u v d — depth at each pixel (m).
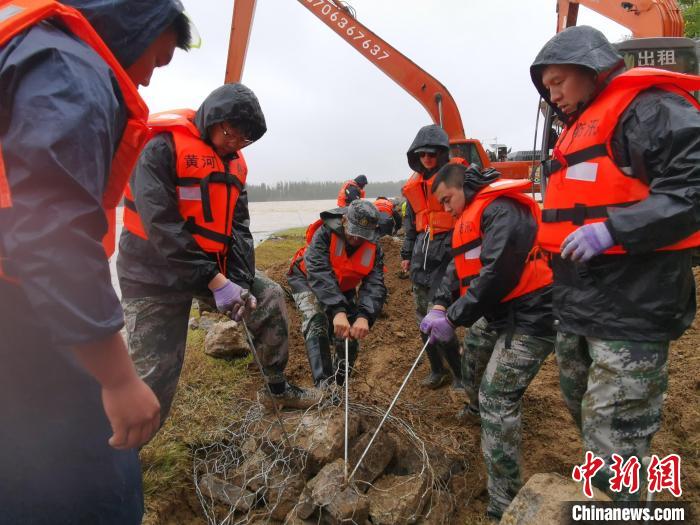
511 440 2.90
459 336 5.75
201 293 2.89
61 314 1.12
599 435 2.21
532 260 2.96
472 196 3.14
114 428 1.34
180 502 3.08
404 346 5.59
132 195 2.85
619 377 2.15
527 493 2.28
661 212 1.93
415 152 4.66
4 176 1.13
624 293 2.14
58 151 1.13
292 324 5.97
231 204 3.06
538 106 3.49
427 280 4.67
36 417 1.39
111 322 1.21
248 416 3.61
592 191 2.25
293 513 2.82
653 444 3.39
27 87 1.16
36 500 1.40
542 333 2.90
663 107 2.04
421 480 2.97
